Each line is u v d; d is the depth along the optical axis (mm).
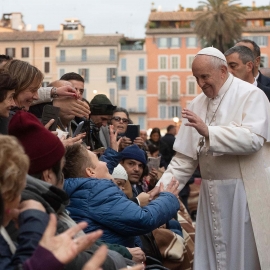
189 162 7941
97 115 9250
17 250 3789
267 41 99438
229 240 7602
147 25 102500
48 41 103688
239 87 7547
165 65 101750
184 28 101312
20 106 6371
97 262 3438
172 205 6184
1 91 5707
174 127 21828
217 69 7496
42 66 104250
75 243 3441
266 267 7453
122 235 5930
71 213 5785
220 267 7613
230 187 7586
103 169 6012
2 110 5742
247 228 7543
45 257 3412
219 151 7215
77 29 104875
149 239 7898
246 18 101750
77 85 9172
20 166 3787
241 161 7520
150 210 5953
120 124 10812
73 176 5934
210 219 7711
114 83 102688
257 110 7418
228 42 74688
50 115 6477
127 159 8961
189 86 101438
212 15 74125
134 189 9039
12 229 4145
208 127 7184
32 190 4312
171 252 8242
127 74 102812
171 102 101750
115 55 102500
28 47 104000
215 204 7660
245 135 7227
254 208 7512
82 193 5785
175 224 9438
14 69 6363
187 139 7859
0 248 3799
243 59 8656
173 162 8008
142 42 104000
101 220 5758
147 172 10203
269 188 7535
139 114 102312
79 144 6016
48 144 4621
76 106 7332
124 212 5766
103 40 103312
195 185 20812
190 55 101375
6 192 3758
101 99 9438
